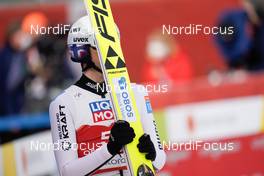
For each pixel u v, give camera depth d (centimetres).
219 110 2427
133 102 1253
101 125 1285
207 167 2352
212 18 3188
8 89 2792
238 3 3203
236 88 2488
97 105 1292
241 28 3142
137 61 3053
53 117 1292
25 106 2789
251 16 3148
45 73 2783
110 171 1275
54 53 2797
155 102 2292
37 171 2044
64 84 2784
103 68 1248
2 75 2808
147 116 1312
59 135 1278
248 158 2461
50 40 2803
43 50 2797
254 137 2492
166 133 2289
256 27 3152
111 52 1262
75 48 1299
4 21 2852
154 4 3142
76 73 2781
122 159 1273
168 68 3050
